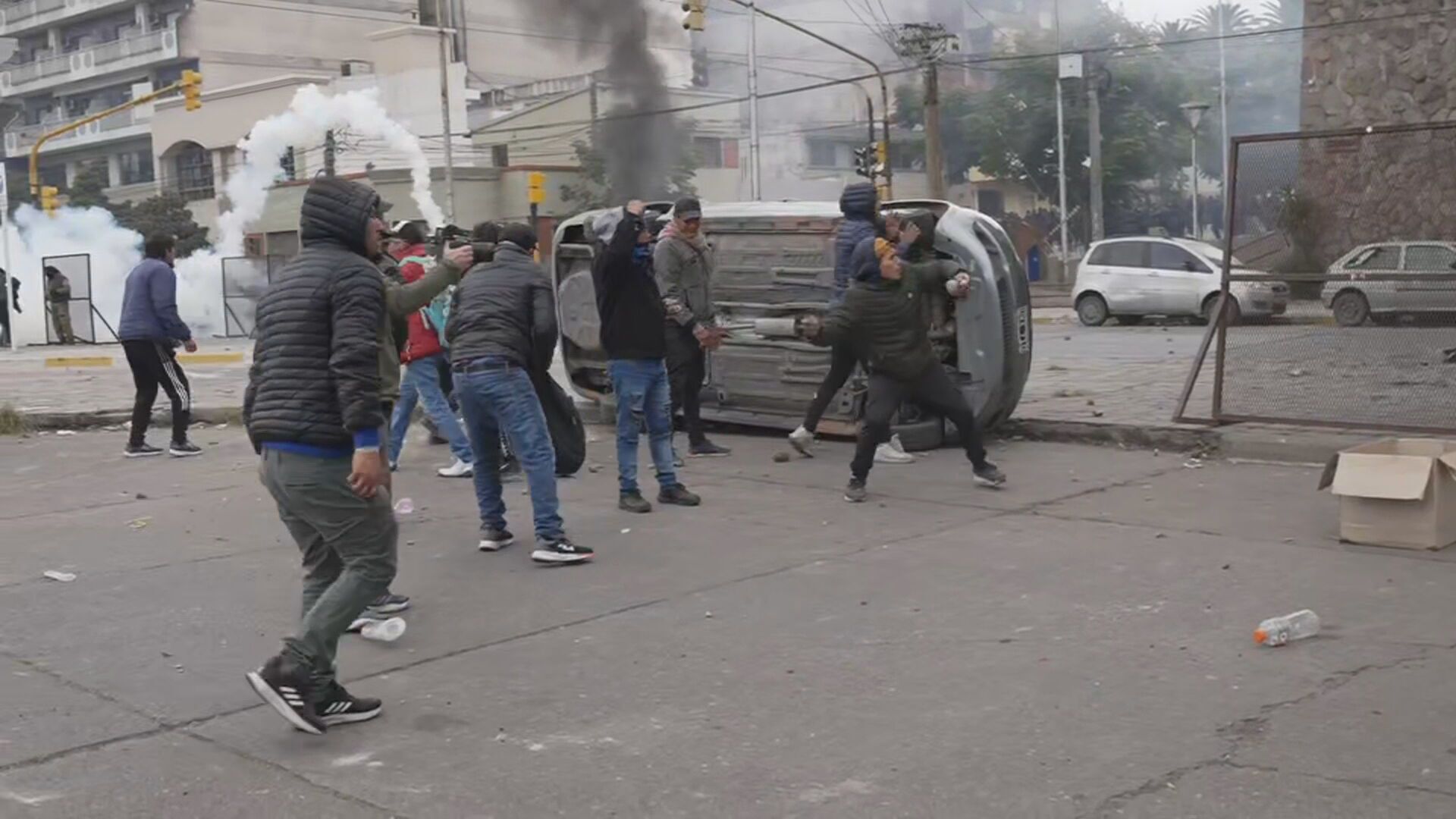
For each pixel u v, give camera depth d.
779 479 9.43
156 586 6.89
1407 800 3.96
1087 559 6.94
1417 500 6.85
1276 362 12.33
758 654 5.57
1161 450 10.08
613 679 5.30
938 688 5.08
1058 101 47.12
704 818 4.02
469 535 7.95
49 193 36.97
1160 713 4.74
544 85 51.12
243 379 18.66
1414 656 5.25
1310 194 12.13
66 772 4.46
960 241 9.98
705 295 10.31
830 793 4.16
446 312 9.68
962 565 6.90
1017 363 10.26
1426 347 11.83
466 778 4.37
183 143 54.84
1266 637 5.43
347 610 4.79
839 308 8.49
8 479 10.44
